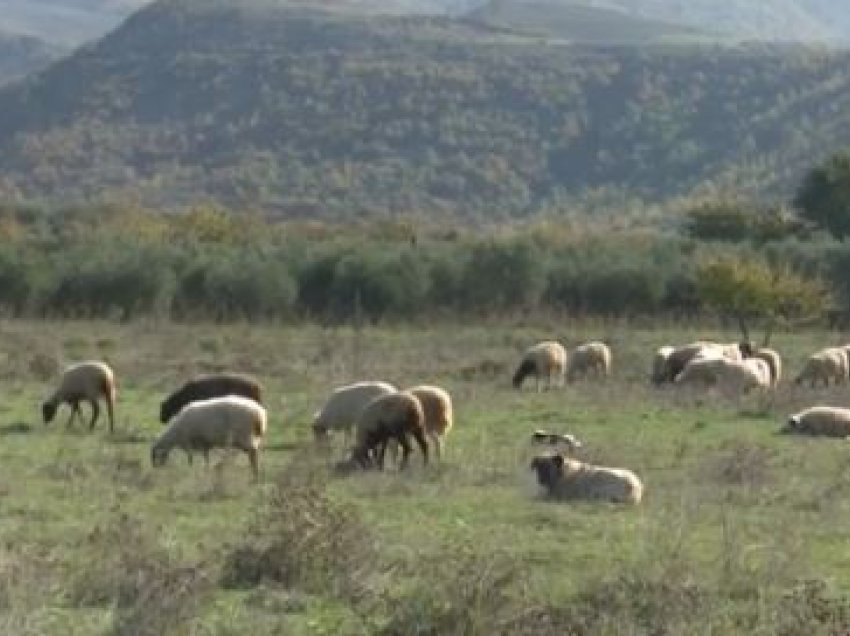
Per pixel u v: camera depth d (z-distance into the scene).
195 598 41.09
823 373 134.50
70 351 164.62
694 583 44.34
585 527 59.12
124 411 106.50
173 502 64.06
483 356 165.38
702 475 74.56
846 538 57.97
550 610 38.78
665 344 187.88
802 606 40.56
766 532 58.16
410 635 38.31
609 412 107.62
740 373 121.25
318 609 42.34
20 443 86.38
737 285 177.62
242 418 74.38
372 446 76.56
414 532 56.59
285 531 46.28
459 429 96.19
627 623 38.56
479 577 39.69
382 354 164.88
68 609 41.12
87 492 66.12
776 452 83.56
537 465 68.06
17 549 49.53
